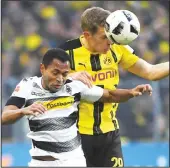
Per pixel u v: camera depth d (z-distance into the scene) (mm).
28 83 13664
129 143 27703
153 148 27047
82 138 14875
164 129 28062
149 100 28141
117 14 13891
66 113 13641
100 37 14211
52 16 36969
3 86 27547
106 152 15156
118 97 14328
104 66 14703
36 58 34156
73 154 13641
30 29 36219
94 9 14344
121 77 30016
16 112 12930
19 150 26562
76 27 36344
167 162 27016
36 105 12898
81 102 14625
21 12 37312
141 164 26859
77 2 37500
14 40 35625
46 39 35531
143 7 36625
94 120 14836
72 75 14039
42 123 13516
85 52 14609
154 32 35875
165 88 28031
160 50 34938
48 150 13555
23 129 27156
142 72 15125
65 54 13320
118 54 14898
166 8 37344
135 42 34688
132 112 28281
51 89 13445
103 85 14727
